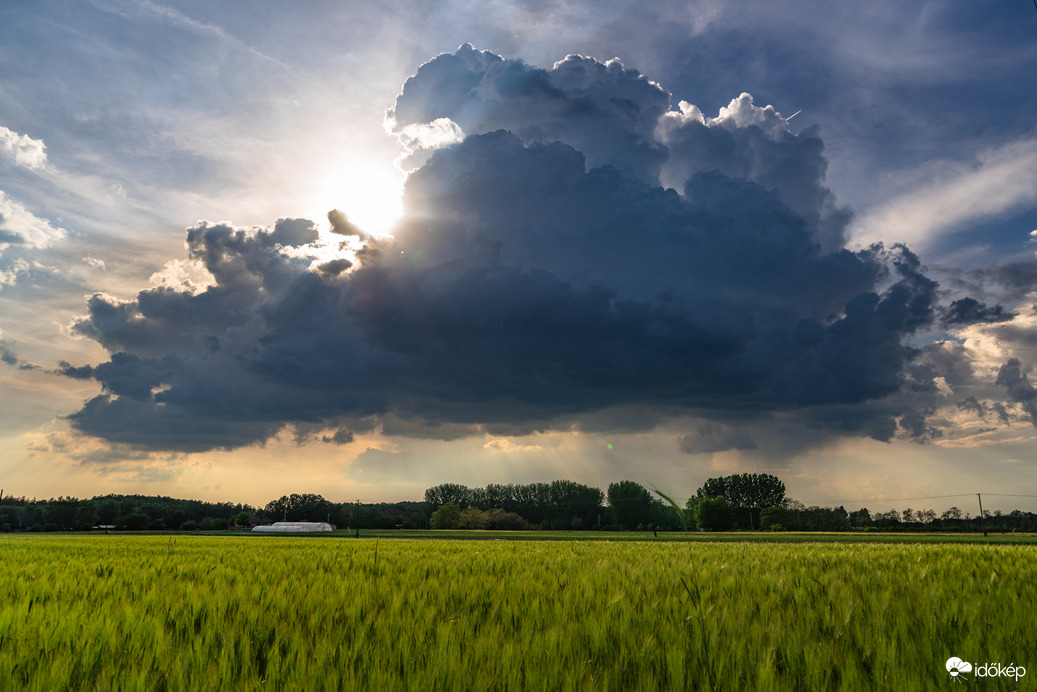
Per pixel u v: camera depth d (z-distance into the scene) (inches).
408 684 133.1
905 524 4165.8
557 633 171.8
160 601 246.2
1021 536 2684.5
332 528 4411.9
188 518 5669.3
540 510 5876.0
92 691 138.9
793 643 165.5
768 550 644.7
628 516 5059.1
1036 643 164.7
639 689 133.3
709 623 180.5
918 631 181.2
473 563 448.1
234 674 146.2
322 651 155.3
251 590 276.1
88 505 5275.6
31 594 267.7
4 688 134.2
